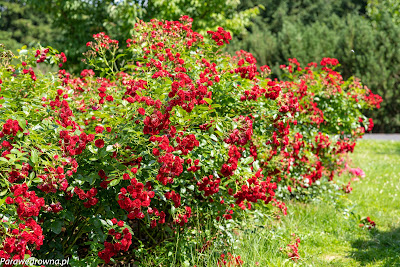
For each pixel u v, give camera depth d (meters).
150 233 4.04
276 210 4.58
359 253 4.08
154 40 4.41
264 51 16.61
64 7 11.48
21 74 3.73
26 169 2.68
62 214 2.93
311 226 4.71
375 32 15.99
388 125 16.02
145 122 2.96
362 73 15.57
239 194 3.57
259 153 4.50
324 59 6.59
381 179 7.08
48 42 12.19
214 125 3.36
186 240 3.52
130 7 10.30
